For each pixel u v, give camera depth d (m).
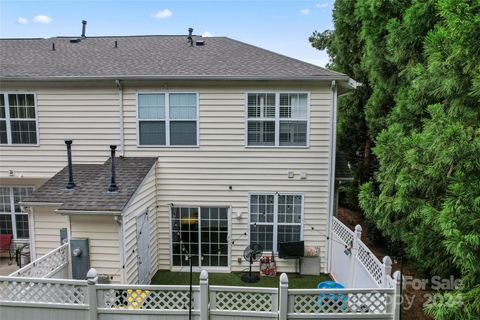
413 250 6.03
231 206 8.69
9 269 8.44
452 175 4.89
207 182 8.65
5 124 8.69
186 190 8.69
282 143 8.50
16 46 11.17
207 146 8.55
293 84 8.26
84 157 8.70
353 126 14.56
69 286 5.45
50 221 7.17
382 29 8.59
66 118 8.62
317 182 8.54
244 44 10.87
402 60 7.35
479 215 4.10
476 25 3.96
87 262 6.54
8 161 8.80
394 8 8.02
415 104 6.82
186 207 8.77
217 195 8.67
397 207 5.61
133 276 7.07
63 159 8.72
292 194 8.60
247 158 8.55
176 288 5.42
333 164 8.45
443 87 4.68
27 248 8.96
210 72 8.27
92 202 6.54
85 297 5.43
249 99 8.40
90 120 8.60
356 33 14.64
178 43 11.12
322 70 8.38
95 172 8.02
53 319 5.46
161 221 8.77
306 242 8.73
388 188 6.27
